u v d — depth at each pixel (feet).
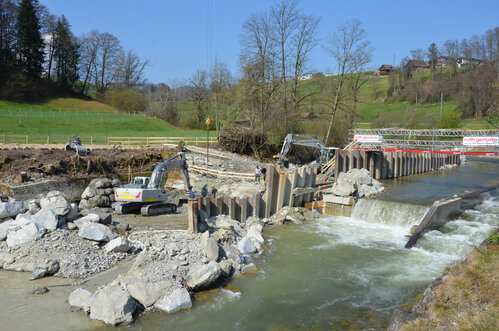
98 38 336.29
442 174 156.97
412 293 52.49
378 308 48.42
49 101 289.74
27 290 49.88
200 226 70.08
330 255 67.97
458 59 371.35
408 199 98.58
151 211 86.02
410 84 343.67
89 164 107.04
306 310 47.98
